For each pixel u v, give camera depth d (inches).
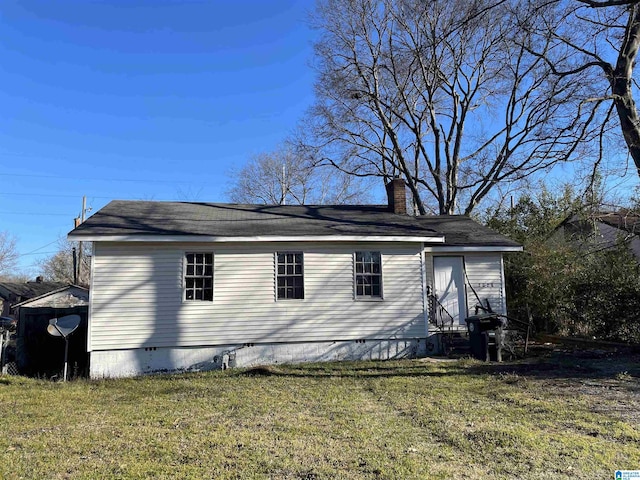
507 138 1026.7
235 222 600.7
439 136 1170.6
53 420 319.0
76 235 511.5
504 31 805.2
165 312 534.3
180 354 534.6
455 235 679.7
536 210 844.0
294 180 1809.8
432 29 950.4
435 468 215.9
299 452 240.7
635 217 589.9
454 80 1115.9
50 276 2305.6
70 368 586.2
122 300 527.2
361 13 1079.0
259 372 498.0
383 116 1154.7
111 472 219.1
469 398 354.3
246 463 227.0
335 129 1213.7
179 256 545.3
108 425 303.6
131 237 522.0
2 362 540.1
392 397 366.0
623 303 601.0
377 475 209.9
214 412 333.4
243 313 550.0
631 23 496.7
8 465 230.1
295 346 556.4
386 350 574.6
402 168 1190.3
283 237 554.6
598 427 272.1
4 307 1567.4
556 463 219.3
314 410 331.9
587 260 674.2
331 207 746.2
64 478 213.6
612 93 520.4
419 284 594.6
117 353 520.4
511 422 287.4
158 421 311.6
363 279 585.3
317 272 572.4
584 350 583.8
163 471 218.8
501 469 213.9
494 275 659.4
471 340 559.2
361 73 1144.8
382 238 576.1
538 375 433.4
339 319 568.7
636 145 502.3
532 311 717.9
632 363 481.1
